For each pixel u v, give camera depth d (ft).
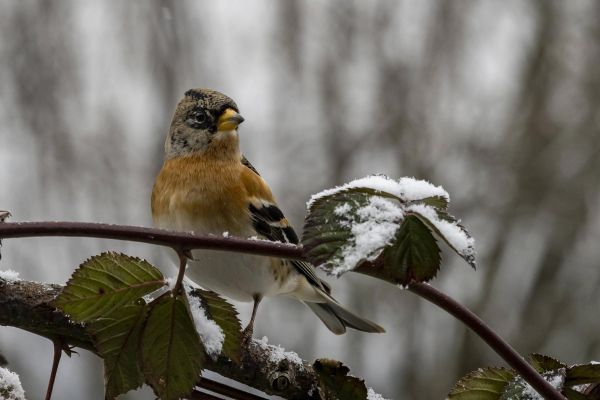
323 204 8.32
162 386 9.29
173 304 9.23
